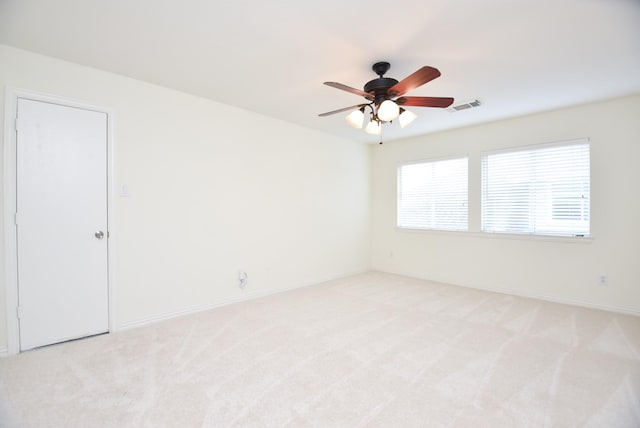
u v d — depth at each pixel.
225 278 3.48
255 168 3.76
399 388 1.86
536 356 2.26
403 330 2.76
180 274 3.12
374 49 2.23
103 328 2.66
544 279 3.72
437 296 3.86
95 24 1.95
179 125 3.08
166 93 2.99
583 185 3.45
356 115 2.51
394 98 2.36
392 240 5.27
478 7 1.75
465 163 4.38
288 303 3.56
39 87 2.34
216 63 2.47
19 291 2.29
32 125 2.33
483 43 2.14
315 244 4.57
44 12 1.81
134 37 2.10
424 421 1.57
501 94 3.07
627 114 3.17
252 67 2.53
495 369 2.08
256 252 3.79
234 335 2.64
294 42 2.15
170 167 3.03
